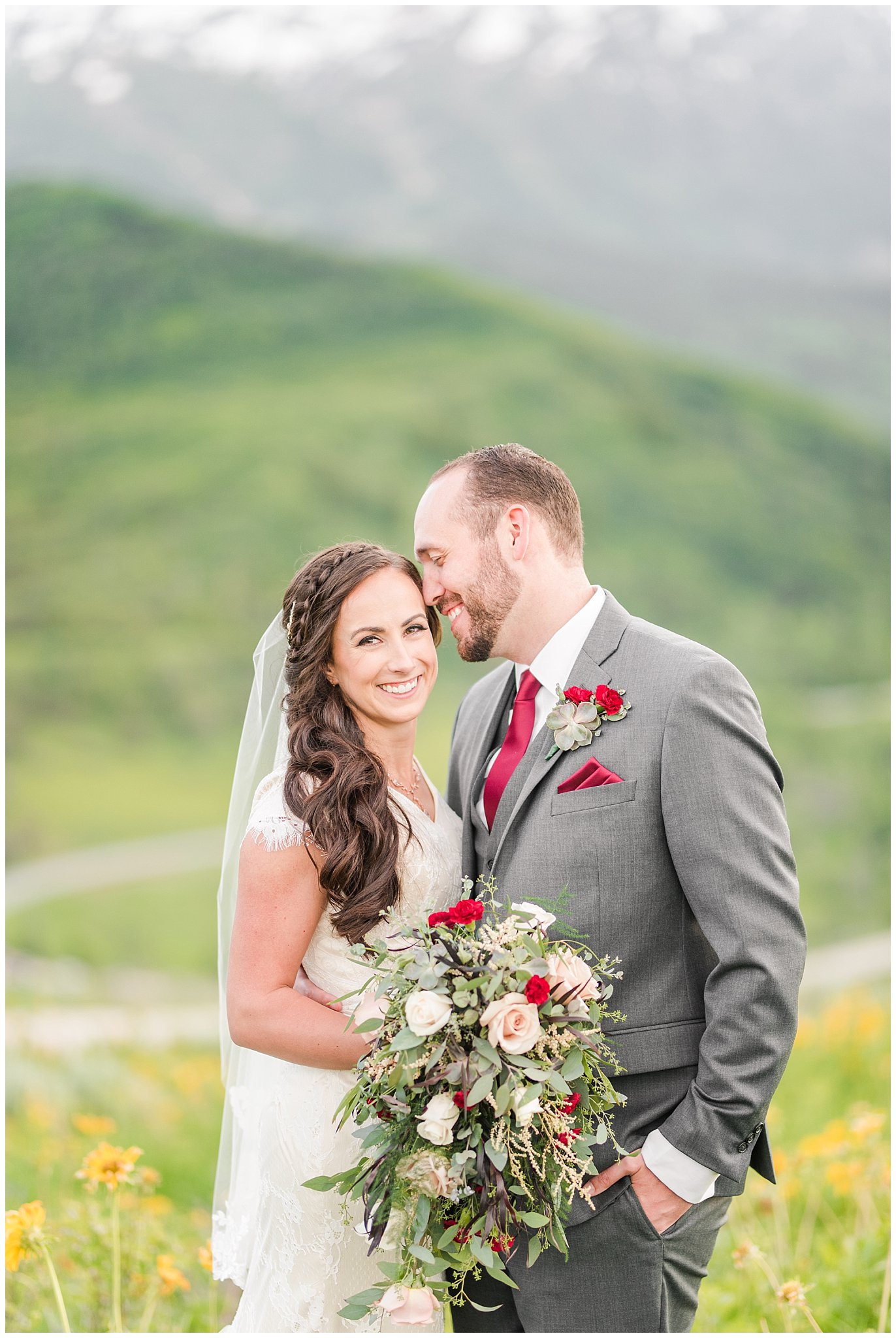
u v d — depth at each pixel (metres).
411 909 2.19
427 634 2.28
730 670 2.08
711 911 1.95
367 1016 1.97
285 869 2.09
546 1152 1.81
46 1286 3.01
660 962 2.06
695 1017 2.07
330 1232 2.08
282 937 2.09
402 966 1.84
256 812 2.15
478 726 2.52
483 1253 1.78
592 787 2.07
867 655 17.06
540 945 1.84
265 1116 2.20
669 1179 1.96
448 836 2.32
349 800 2.12
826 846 13.62
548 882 2.07
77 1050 6.31
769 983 1.90
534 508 2.25
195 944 11.88
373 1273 2.12
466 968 1.81
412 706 2.25
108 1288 3.00
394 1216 1.90
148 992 10.80
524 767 2.18
